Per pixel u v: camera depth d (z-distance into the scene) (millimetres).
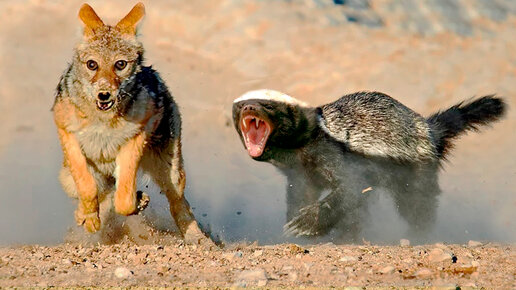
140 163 11312
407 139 13820
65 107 10430
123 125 10469
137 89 10602
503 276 8992
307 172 13281
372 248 10703
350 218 13125
